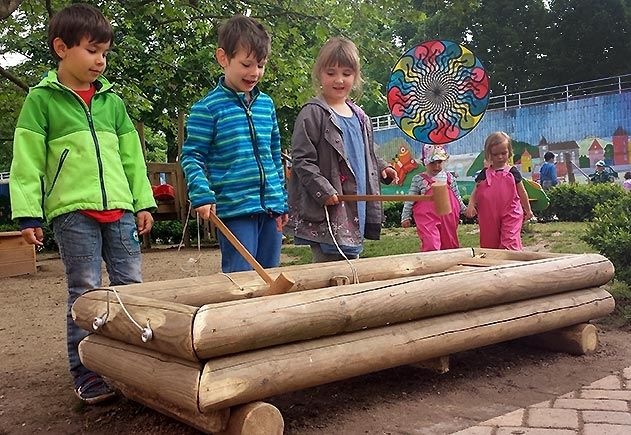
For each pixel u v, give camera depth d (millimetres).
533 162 25922
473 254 5016
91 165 3332
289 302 2803
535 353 4145
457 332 3385
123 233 3461
